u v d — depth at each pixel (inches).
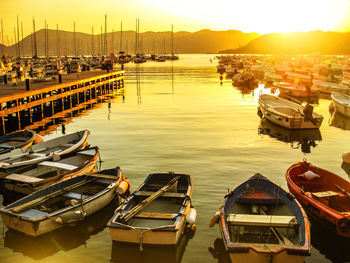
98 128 1007.0
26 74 2847.0
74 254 390.3
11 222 411.8
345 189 481.4
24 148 663.1
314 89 1834.4
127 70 3585.1
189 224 418.6
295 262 330.0
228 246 332.5
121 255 388.2
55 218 413.1
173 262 375.6
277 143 847.7
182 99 1593.3
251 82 2269.9
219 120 1115.3
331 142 872.3
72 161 624.1
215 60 6540.4
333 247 405.7
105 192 475.5
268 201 442.0
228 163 683.4
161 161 693.9
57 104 1446.9
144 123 1069.8
